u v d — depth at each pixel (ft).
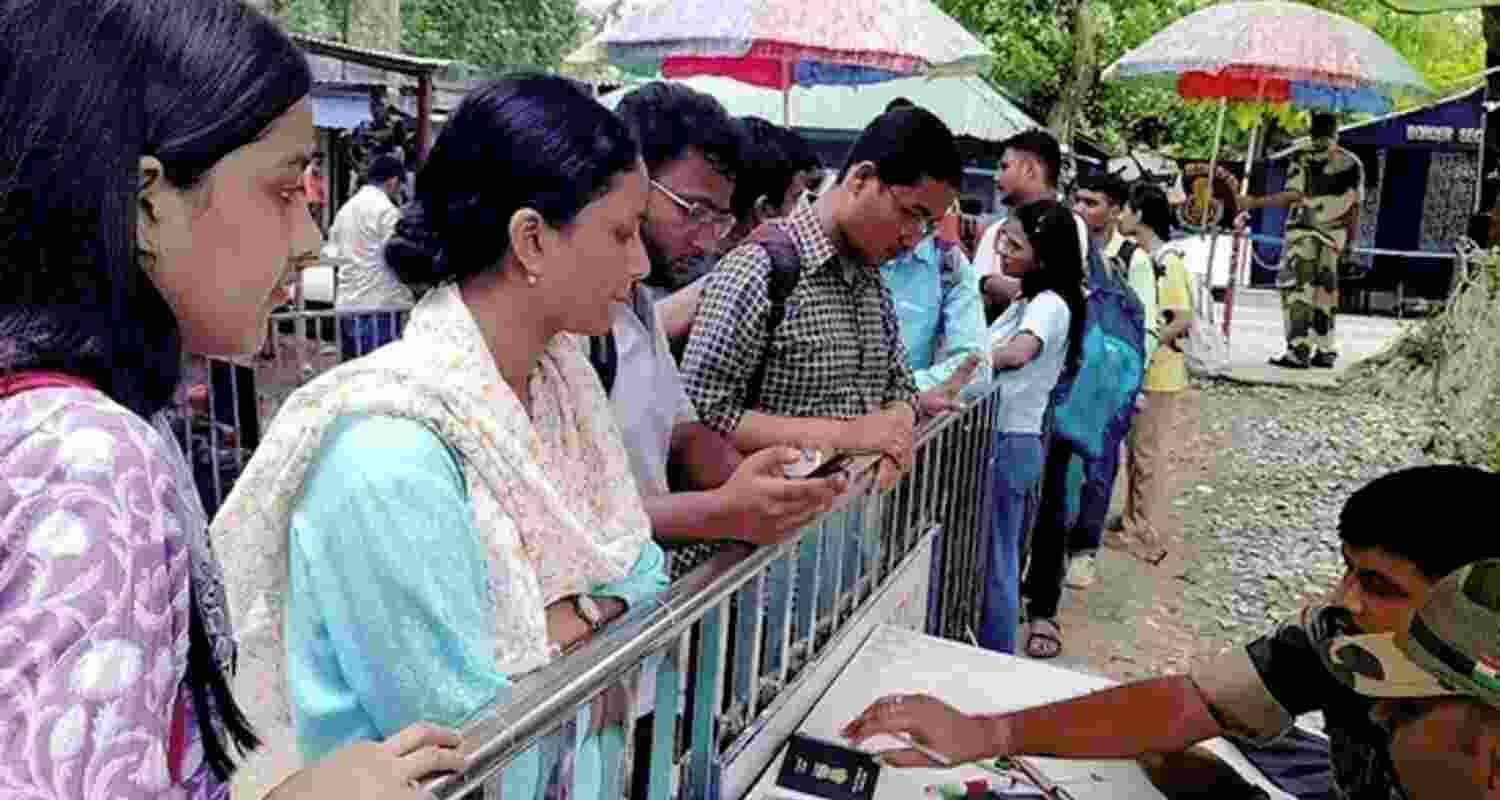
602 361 6.07
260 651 4.35
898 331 9.04
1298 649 5.44
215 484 14.39
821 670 6.70
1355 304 59.36
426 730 3.26
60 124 2.50
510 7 87.35
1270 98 36.32
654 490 6.41
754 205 9.48
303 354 17.62
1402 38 70.33
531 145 4.36
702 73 23.63
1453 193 57.41
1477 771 4.68
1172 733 5.70
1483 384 28.27
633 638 4.36
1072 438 15.11
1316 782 6.27
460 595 3.98
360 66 36.29
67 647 2.20
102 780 2.18
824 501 5.74
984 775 5.82
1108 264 16.17
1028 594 15.56
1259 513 23.07
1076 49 53.01
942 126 7.97
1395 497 4.92
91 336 2.58
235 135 2.75
